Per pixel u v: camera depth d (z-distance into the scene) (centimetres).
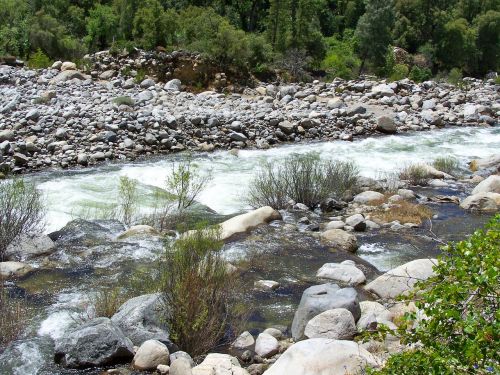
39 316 612
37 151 1401
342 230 900
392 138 1820
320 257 822
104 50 2864
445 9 6059
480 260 269
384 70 4088
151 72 2480
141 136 1550
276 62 2948
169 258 629
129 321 562
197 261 620
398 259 831
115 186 1194
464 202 1115
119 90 2097
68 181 1220
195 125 1689
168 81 2480
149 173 1309
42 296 668
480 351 246
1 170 1288
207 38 2652
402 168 1431
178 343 553
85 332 521
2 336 556
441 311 270
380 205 1102
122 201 1092
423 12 5759
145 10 2816
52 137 1480
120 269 748
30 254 792
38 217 940
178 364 490
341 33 6091
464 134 1916
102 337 518
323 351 480
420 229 976
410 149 1678
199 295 576
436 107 2241
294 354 486
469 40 5797
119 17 3127
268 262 794
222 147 1616
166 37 2778
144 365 507
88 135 1509
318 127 1852
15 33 2694
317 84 2653
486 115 2164
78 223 905
